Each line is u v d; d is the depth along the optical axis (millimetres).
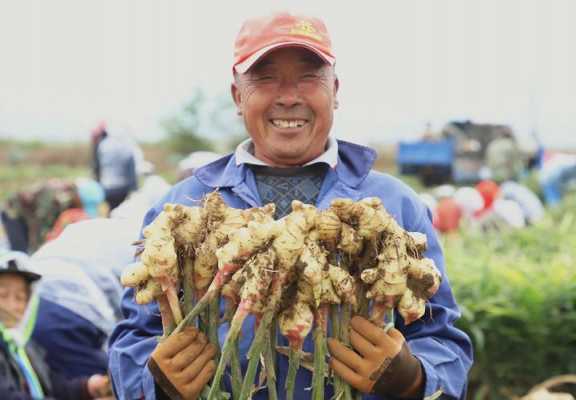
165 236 1855
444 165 19141
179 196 2299
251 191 2215
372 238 1858
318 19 2197
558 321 3969
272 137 2182
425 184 19656
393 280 1835
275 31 2127
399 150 19609
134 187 10508
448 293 2197
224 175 2270
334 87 2266
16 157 37156
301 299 1839
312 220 1839
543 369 4004
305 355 1945
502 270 4273
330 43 2201
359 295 1925
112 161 10367
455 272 4340
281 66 2135
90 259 3471
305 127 2176
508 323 4008
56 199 6594
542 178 11656
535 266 4480
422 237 1937
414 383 1942
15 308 3242
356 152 2293
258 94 2156
